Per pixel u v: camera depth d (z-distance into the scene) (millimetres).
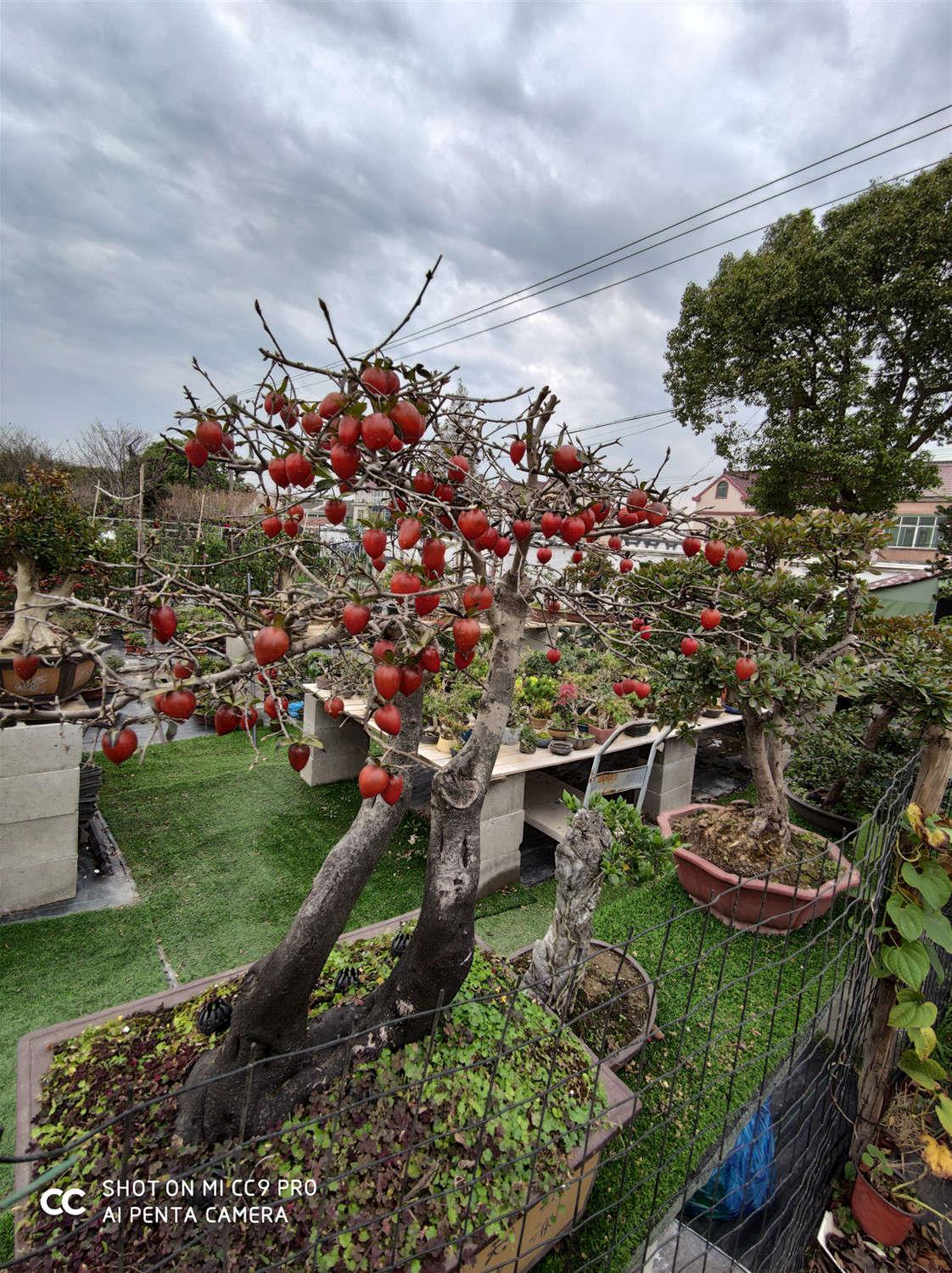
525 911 4465
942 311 9633
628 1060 2811
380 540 1705
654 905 4242
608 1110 1921
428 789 6297
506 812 4664
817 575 4020
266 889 4422
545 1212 1967
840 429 10562
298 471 1566
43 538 5125
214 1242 1676
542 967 2922
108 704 1295
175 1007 2574
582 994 3150
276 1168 1874
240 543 8844
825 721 3840
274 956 1979
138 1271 1599
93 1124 1985
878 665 3402
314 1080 2113
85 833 4754
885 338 10695
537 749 5156
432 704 5160
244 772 6438
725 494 24578
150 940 3820
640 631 2949
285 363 1561
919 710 3211
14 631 4656
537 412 2023
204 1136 1945
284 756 6969
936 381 10578
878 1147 2443
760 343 11305
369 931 3135
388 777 1609
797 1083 2822
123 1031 2424
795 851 3959
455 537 1980
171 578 1548
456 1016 2443
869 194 10328
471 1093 2141
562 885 2859
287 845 5039
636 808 3654
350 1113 2043
